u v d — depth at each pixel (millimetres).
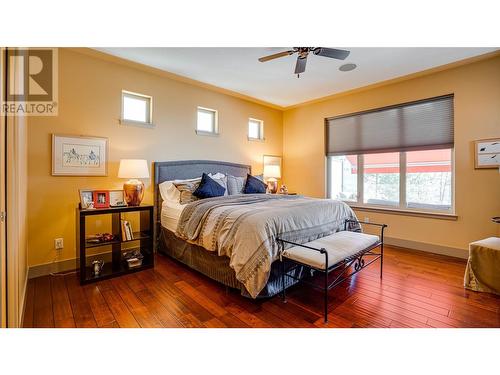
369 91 4281
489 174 3174
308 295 2316
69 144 2900
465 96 3324
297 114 5406
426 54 3076
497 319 1917
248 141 5008
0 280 1395
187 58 3203
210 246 2395
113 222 3037
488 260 2348
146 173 3156
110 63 3238
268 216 2193
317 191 5055
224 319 1915
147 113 3662
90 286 2486
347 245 2305
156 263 3184
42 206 2736
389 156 4156
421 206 3836
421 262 3205
